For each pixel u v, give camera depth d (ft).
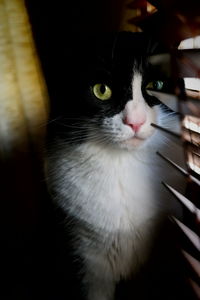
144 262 1.07
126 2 1.01
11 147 1.24
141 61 0.95
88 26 1.12
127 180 1.01
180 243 0.80
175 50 0.67
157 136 0.98
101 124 0.99
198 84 0.78
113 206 1.00
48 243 1.18
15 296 1.13
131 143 0.97
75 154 1.05
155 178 0.99
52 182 1.08
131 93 0.96
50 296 1.12
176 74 0.67
